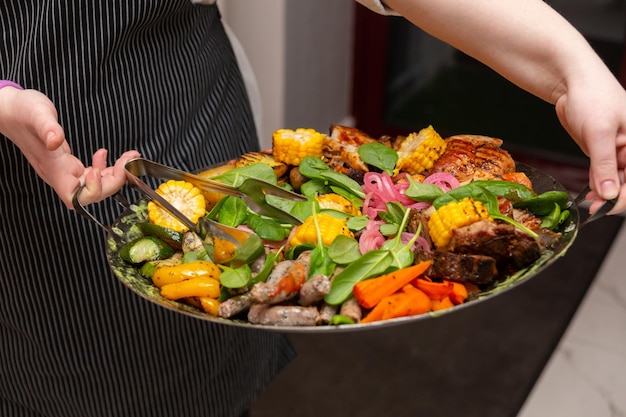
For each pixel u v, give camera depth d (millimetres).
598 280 2141
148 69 1103
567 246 836
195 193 933
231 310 802
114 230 911
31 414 1240
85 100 1063
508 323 1974
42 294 1132
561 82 926
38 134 840
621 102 883
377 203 940
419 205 918
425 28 993
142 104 1103
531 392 1750
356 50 2893
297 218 883
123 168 902
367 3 1004
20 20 1052
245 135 1320
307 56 2570
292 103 2553
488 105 2855
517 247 824
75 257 1112
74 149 1076
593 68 901
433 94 2926
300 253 862
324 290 795
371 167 996
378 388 1776
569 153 2762
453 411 1704
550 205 895
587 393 1740
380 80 2916
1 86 877
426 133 988
